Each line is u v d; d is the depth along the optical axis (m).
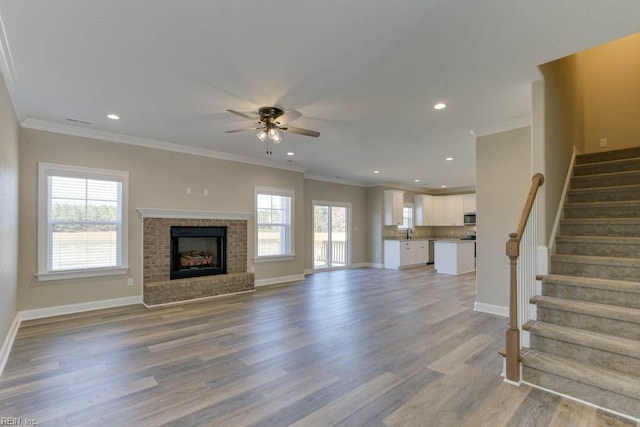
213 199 5.98
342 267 9.54
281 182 7.12
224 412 2.18
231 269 6.26
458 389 2.48
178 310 4.73
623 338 2.42
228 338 3.58
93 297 4.71
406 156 6.22
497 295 4.54
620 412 2.14
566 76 3.99
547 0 1.95
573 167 4.25
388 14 2.09
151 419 2.10
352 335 3.69
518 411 2.18
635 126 4.68
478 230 4.68
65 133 4.46
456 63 2.74
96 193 4.76
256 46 2.48
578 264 3.05
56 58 2.65
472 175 8.45
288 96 3.41
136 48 2.51
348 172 8.10
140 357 3.06
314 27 2.23
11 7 2.00
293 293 5.99
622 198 3.59
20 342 3.42
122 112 3.90
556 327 2.67
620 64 4.83
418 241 10.21
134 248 5.08
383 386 2.53
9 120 3.23
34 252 4.21
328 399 2.34
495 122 4.27
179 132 4.73
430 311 4.72
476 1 1.96
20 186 4.11
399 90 3.26
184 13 2.08
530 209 2.86
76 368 2.82
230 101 3.55
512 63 2.75
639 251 2.97
